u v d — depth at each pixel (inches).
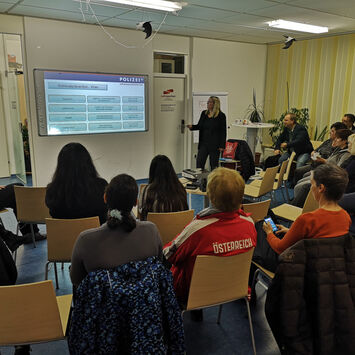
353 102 251.0
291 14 189.8
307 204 119.5
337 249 61.7
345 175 63.4
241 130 310.7
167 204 96.0
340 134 149.3
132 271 53.3
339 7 173.5
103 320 51.0
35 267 125.2
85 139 225.8
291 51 287.1
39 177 214.2
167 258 75.1
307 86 279.7
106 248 55.4
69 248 93.4
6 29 188.9
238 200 68.5
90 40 215.2
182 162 283.0
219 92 277.3
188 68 267.4
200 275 69.4
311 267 61.4
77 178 92.0
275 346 86.5
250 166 188.7
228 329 92.8
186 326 93.8
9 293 56.7
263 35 258.4
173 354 57.5
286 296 62.1
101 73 222.7
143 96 243.4
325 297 60.5
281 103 303.1
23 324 60.1
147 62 241.4
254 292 100.1
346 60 250.7
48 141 213.2
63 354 82.8
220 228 69.3
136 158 250.2
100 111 227.6
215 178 68.4
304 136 221.3
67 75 210.7
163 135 267.4
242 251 71.4
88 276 52.2
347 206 93.9
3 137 247.4
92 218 90.6
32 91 202.5
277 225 90.7
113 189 56.7
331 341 61.1
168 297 55.7
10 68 248.5
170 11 179.5
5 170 252.7
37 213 125.0
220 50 278.8
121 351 52.6
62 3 165.8
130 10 179.6
